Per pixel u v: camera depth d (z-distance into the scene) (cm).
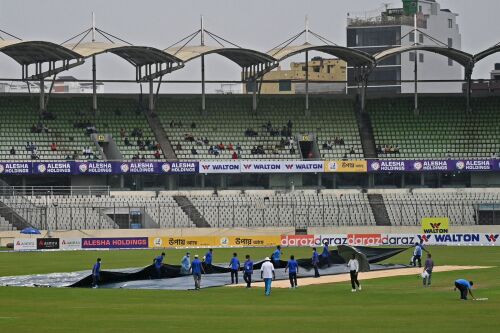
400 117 15362
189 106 15238
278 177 14450
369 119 15325
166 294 6738
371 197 13988
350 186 14575
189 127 14900
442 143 14962
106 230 12400
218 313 5459
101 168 13600
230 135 14875
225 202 13575
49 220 12600
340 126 15188
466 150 14850
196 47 14625
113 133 14550
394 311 5484
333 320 5075
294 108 15412
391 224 13412
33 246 11725
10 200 12838
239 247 12200
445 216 13575
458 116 15338
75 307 5791
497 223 13525
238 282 7719
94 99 14488
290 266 7138
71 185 13812
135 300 6288
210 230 12744
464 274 8144
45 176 13812
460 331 4594
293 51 14262
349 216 13425
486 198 13988
